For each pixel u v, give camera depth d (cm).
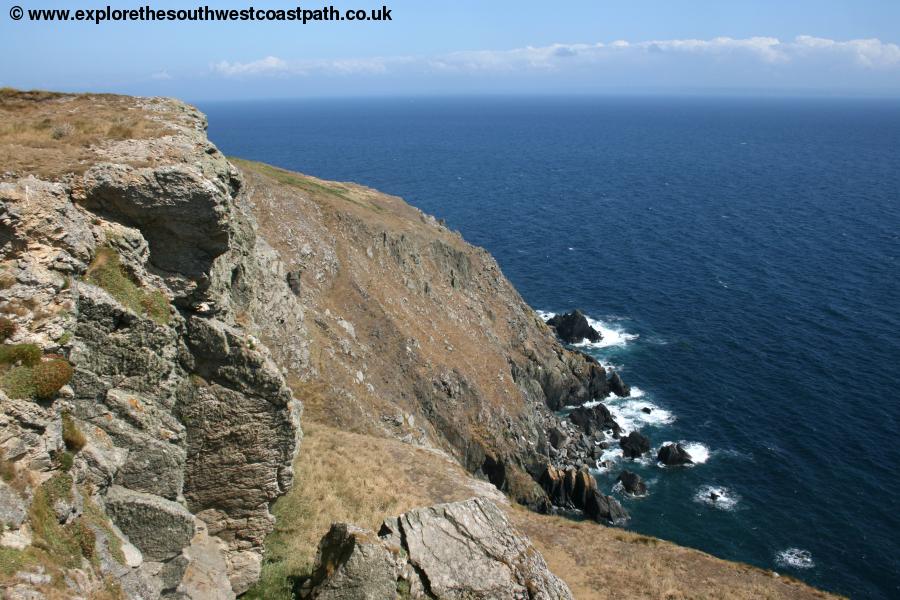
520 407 7488
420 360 6800
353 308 6731
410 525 2227
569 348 9438
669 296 11288
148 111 2433
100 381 1617
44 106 2403
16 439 1303
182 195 1741
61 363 1423
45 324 1442
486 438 6775
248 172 6931
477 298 9144
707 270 12594
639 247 14425
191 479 1941
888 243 14025
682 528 5847
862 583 5138
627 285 11919
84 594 1261
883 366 8419
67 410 1541
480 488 3944
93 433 1602
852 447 6831
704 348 9269
